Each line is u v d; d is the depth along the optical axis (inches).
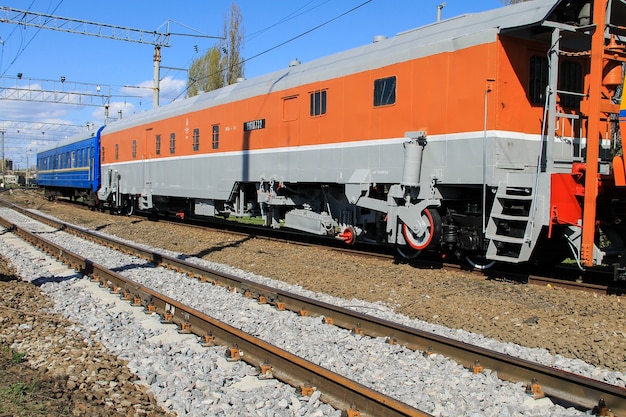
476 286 344.8
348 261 437.1
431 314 290.8
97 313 294.8
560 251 372.2
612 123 376.2
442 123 370.3
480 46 346.3
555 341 240.5
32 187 3002.0
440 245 400.2
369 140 426.9
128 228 738.2
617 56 308.2
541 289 329.7
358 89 436.5
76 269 425.4
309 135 488.7
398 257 433.4
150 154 815.7
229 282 359.3
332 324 269.4
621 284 337.1
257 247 528.7
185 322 267.7
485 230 351.6
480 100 345.7
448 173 367.6
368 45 455.8
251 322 277.6
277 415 172.7
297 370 196.2
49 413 168.9
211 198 649.0
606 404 171.8
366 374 205.9
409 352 229.0
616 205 338.6
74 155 1229.1
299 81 499.5
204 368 209.6
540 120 360.8
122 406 177.9
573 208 319.0
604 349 229.0
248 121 574.6
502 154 341.7
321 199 526.3
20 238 642.2
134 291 324.5
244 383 198.7
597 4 294.5
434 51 374.3
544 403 181.3
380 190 446.3
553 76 322.7
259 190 560.1
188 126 700.0
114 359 223.3
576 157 349.7
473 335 254.8
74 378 199.6
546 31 339.6
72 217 956.0
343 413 167.9
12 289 347.9
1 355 224.5
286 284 374.0
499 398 183.2
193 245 566.3
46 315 291.9
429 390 189.5
